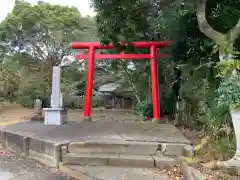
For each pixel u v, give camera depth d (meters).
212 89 6.36
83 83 29.31
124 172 5.25
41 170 5.75
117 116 16.97
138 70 18.44
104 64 25.89
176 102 11.82
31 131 8.33
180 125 9.98
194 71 8.18
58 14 26.42
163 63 14.16
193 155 5.43
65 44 26.27
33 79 25.56
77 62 28.16
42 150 6.58
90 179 5.01
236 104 4.56
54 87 10.72
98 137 6.99
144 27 7.71
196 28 8.01
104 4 6.79
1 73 23.33
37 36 25.55
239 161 4.37
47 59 27.02
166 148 5.97
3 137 8.63
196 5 6.05
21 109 25.23
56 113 10.53
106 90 32.31
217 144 5.19
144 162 5.63
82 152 6.19
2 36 25.48
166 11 8.85
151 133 7.78
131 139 6.66
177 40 8.80
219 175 4.20
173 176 4.96
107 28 7.20
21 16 24.06
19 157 7.05
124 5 6.78
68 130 8.51
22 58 26.58
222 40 5.56
